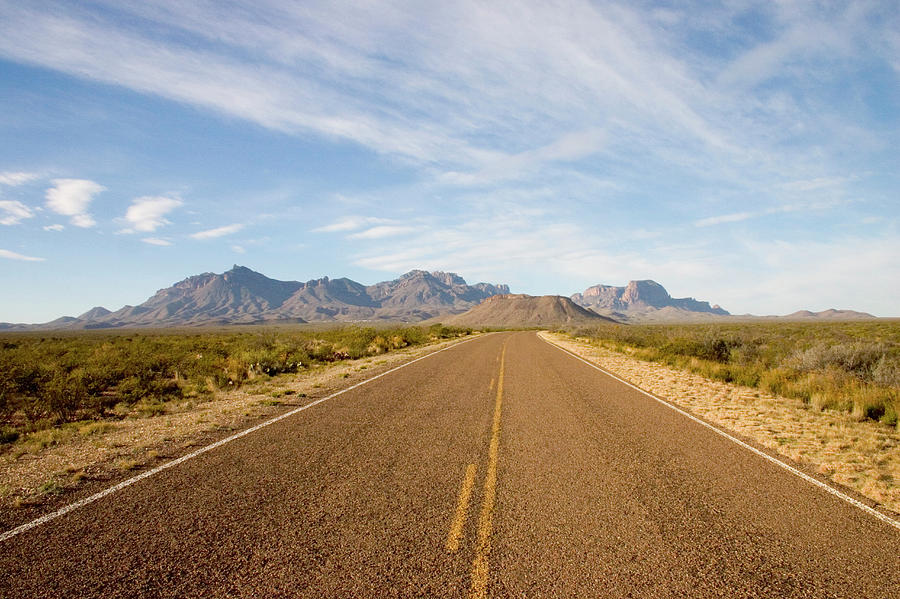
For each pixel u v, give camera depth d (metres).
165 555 3.56
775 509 4.59
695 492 5.02
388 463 5.89
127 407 9.69
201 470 5.57
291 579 3.23
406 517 4.27
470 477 5.39
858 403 9.45
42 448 6.62
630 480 5.38
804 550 3.78
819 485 5.29
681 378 14.54
